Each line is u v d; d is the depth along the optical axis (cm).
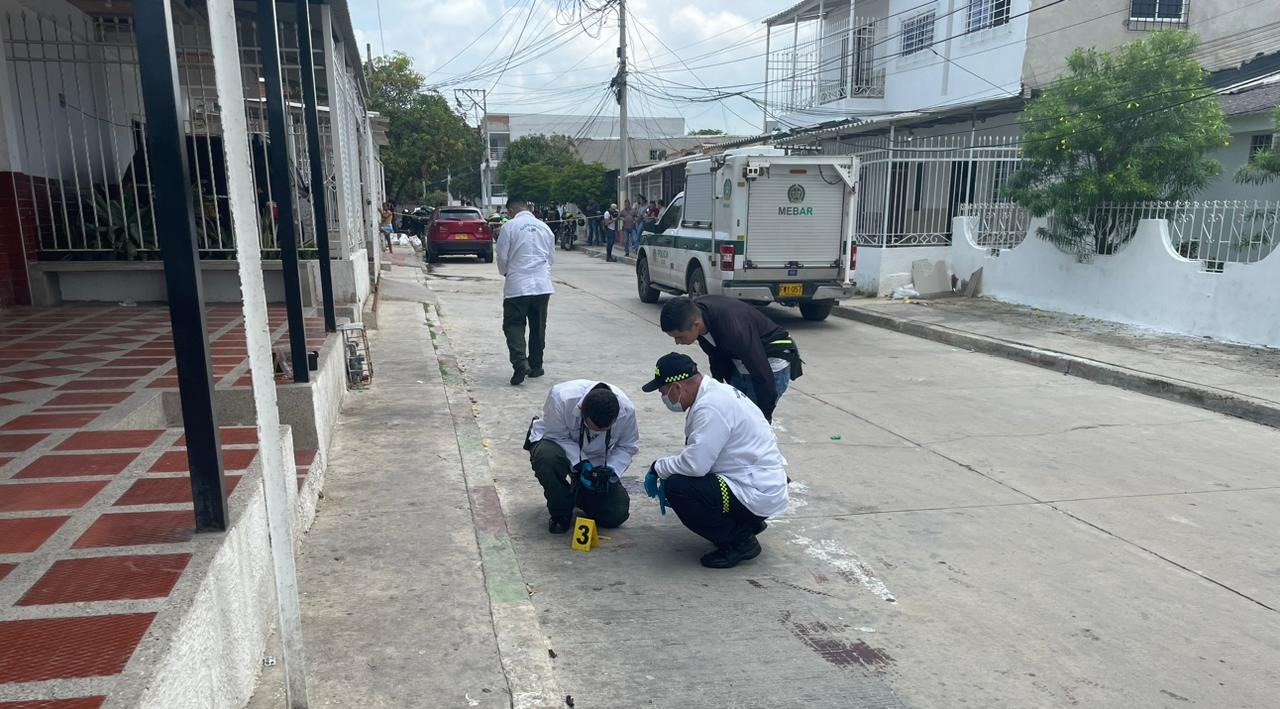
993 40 1716
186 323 255
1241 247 998
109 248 771
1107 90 1038
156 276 786
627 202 2592
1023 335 1029
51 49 810
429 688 289
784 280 1141
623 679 312
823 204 1134
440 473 502
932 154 1586
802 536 453
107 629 212
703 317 492
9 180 731
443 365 848
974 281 1369
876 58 2166
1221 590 393
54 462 338
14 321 679
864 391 795
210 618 242
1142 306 1073
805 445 618
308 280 780
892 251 1405
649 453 594
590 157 4747
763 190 1111
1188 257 1028
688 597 380
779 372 516
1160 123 1027
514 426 651
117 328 649
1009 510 493
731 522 408
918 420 691
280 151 444
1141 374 805
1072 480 546
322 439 483
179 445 361
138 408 418
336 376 607
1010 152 1445
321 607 340
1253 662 332
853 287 1159
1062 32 1638
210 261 767
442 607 344
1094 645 344
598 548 433
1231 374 802
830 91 2242
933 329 1091
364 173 1459
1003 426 675
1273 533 461
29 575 239
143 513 285
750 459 406
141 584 235
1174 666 329
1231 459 594
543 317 804
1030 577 406
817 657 332
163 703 198
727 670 320
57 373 494
